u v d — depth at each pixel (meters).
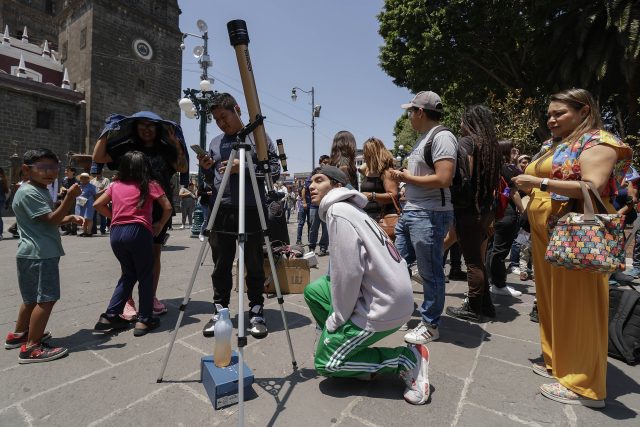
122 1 25.92
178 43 29.91
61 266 5.37
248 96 2.34
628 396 2.07
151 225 2.95
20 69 22.52
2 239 8.69
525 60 14.58
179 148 3.45
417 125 2.87
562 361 2.04
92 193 9.22
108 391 2.07
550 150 2.26
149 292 2.93
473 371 2.34
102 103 24.98
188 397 2.02
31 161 2.46
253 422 1.81
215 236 2.97
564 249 1.84
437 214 2.69
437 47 13.70
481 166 2.91
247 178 2.93
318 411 1.91
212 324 2.89
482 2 12.84
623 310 2.64
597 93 12.80
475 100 16.19
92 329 2.99
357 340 2.00
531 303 3.80
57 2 35.16
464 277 4.81
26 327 2.63
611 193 1.99
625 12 10.83
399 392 2.09
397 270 1.99
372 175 3.85
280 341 2.77
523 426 1.80
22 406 1.93
